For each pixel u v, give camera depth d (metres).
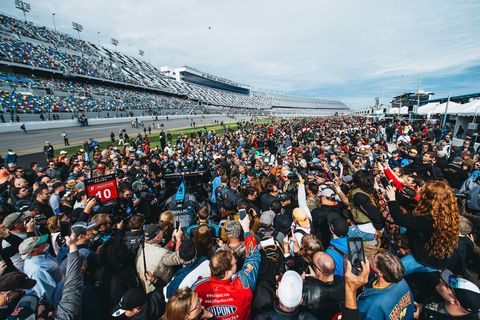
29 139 27.12
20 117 33.88
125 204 5.09
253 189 4.99
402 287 1.84
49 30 66.31
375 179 4.93
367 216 2.85
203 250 2.66
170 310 1.61
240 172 7.46
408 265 2.47
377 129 20.44
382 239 3.52
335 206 3.99
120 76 74.19
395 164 7.68
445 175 6.81
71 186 5.99
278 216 3.75
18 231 3.30
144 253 2.78
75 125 39.78
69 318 1.97
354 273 1.62
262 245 2.60
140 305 2.02
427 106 23.73
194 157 10.77
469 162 6.46
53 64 54.09
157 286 2.59
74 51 67.06
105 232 3.32
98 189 4.29
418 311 2.29
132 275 2.60
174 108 75.56
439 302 2.06
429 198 2.22
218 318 1.92
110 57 82.56
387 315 1.75
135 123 44.44
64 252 2.93
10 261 3.01
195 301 1.67
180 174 9.15
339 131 21.05
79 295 2.12
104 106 52.72
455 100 24.67
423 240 2.30
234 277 2.04
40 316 2.14
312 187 4.70
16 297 2.06
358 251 1.66
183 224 4.30
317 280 2.04
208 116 79.25
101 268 2.63
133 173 8.16
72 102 46.59
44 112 38.75
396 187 3.28
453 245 2.10
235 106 138.50
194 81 132.12
